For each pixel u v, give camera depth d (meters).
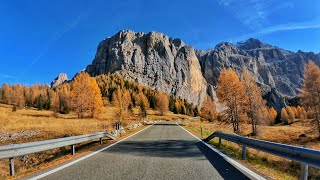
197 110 177.75
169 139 20.91
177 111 154.38
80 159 11.01
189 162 10.23
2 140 26.84
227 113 43.41
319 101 40.53
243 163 10.17
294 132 50.25
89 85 65.25
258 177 7.73
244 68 43.62
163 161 10.46
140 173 8.10
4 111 80.25
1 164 15.16
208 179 7.36
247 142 11.14
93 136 15.94
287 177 8.21
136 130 34.41
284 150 7.99
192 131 32.34
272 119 110.50
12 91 143.00
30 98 143.88
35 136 27.03
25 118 54.81
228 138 14.31
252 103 42.56
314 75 41.47
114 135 22.33
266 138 40.75
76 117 72.62
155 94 182.38
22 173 8.78
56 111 96.06
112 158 11.27
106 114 88.31
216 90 44.28
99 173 8.11
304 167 7.00
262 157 13.93
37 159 16.70
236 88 42.16
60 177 7.57
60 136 25.61
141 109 101.75
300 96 43.47
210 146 15.91
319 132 39.75
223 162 10.25
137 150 14.02
